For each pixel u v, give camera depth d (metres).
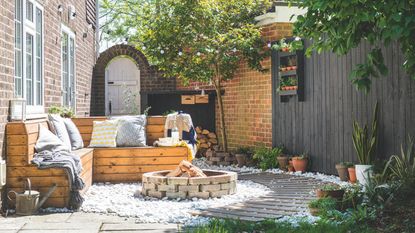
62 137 8.70
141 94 15.02
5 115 7.07
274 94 11.91
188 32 12.31
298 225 5.79
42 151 7.49
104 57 16.52
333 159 10.13
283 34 11.92
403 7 5.39
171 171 8.70
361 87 6.40
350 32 6.09
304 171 10.76
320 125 10.48
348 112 9.70
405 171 7.48
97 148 9.95
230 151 13.24
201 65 12.45
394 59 8.60
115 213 6.84
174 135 10.20
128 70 16.69
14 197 7.06
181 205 7.23
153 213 6.62
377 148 8.98
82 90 14.12
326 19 6.13
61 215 6.71
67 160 7.24
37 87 9.16
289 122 11.46
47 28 9.70
